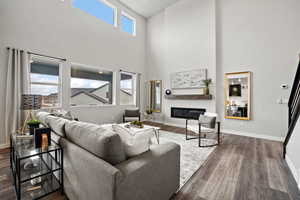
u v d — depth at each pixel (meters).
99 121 4.66
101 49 4.64
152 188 1.17
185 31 5.07
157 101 5.97
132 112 5.11
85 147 1.21
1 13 2.80
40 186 1.53
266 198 1.49
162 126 5.21
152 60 6.20
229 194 1.55
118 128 1.28
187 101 5.03
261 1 3.78
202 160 2.39
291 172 2.00
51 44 3.51
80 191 1.17
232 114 4.20
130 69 5.67
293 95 2.59
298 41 3.34
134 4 5.42
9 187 1.60
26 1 3.11
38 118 2.38
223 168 2.12
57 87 3.80
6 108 2.83
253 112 3.90
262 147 3.04
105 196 0.91
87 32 4.27
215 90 4.44
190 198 1.48
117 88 5.21
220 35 4.43
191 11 4.93
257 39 3.84
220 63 4.43
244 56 4.03
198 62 4.78
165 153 1.33
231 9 4.23
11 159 1.90
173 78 5.39
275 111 3.61
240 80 4.05
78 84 4.79
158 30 6.00
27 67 3.12
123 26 5.55
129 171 0.97
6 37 2.86
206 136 3.89
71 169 1.29
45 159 1.89
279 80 3.56
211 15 4.49
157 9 5.75
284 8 3.49
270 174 1.96
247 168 2.12
